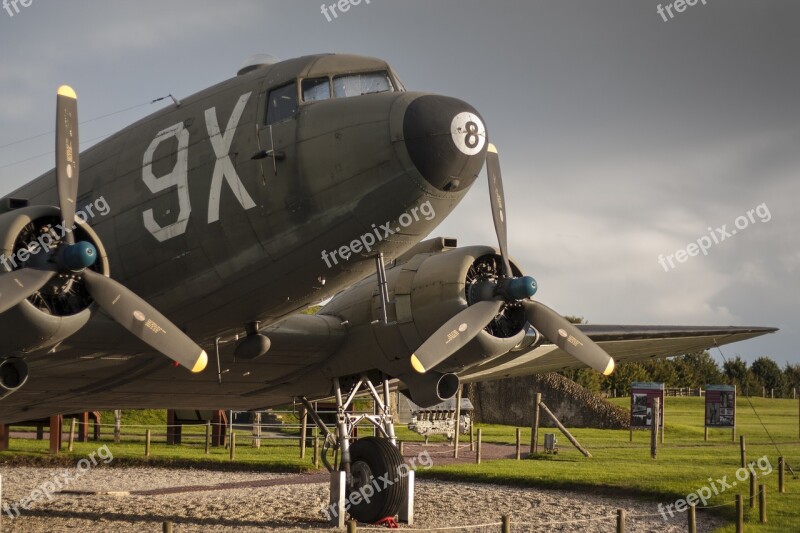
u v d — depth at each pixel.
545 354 12.41
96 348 9.55
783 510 11.34
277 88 9.30
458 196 8.77
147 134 10.21
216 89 9.98
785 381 73.19
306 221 8.91
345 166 8.64
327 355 11.50
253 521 11.05
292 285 9.47
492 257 10.55
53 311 8.44
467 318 9.72
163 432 28.22
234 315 9.95
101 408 13.16
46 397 11.59
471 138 8.43
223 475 18.11
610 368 10.31
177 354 8.62
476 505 12.54
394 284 10.77
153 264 9.81
